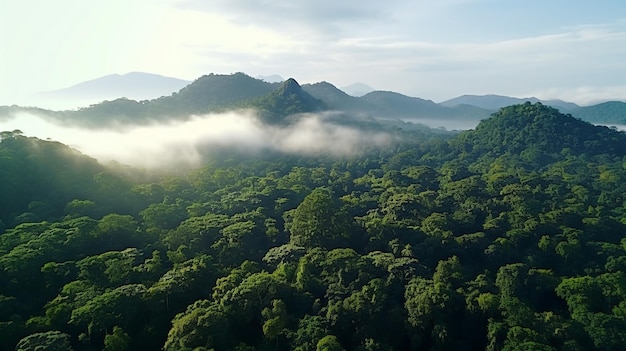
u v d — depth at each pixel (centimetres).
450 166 18788
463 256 8962
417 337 6400
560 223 10419
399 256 8531
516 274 7738
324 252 8038
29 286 7044
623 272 8588
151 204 11275
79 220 8694
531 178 13838
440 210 11600
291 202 12181
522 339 5894
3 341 5584
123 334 5809
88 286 6800
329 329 6225
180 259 8256
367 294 6644
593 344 6294
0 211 9300
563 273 8869
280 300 6481
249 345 6125
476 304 6788
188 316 5906
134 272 7275
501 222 10519
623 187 15825
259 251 9088
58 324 6016
